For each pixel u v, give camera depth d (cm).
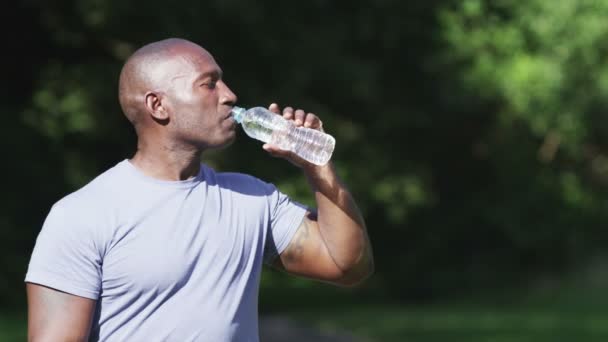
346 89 1944
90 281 330
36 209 1844
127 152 1884
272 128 350
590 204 2475
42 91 1833
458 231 2372
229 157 1836
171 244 332
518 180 2370
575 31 2089
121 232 331
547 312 1955
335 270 363
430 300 2338
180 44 347
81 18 1811
